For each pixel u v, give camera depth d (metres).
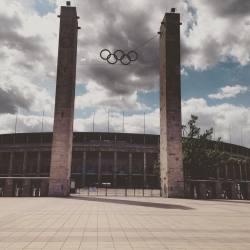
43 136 76.88
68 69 38.94
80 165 75.62
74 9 40.66
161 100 42.31
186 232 11.65
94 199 30.86
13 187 35.03
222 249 8.86
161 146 41.41
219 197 36.69
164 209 21.12
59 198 31.91
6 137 79.25
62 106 37.94
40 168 74.25
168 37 41.25
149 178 75.56
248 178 86.62
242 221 15.06
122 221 14.50
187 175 41.34
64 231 11.51
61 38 39.78
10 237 10.27
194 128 41.88
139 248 8.86
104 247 8.91
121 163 76.25
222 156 41.44
